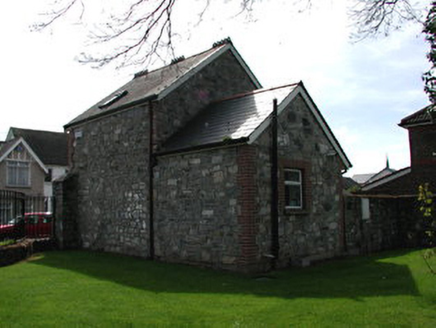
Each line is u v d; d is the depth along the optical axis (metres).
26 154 29.97
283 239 11.39
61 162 33.00
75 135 17.14
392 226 16.56
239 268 10.40
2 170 28.88
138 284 8.88
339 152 13.91
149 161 13.16
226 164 10.91
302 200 12.40
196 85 14.55
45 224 18.72
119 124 14.68
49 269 10.97
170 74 15.41
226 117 12.73
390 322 5.91
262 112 11.60
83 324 5.95
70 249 15.95
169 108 13.59
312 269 10.88
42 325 5.91
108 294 7.86
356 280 9.12
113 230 14.62
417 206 16.64
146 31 5.80
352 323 5.88
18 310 6.71
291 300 7.30
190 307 6.84
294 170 12.39
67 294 7.87
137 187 13.65
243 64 16.28
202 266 11.29
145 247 13.16
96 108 16.91
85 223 16.06
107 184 15.06
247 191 10.38
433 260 11.16
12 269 11.03
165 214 12.55
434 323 5.87
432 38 6.05
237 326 5.76
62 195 16.31
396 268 10.56
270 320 6.06
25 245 14.05
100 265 11.61
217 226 11.02
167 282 9.11
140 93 14.88
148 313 6.49
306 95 12.66
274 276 9.81
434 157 18.09
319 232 12.75
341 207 13.88
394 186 18.69
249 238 10.29
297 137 12.31
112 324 5.93
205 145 11.20
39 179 30.50
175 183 12.30
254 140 10.52
